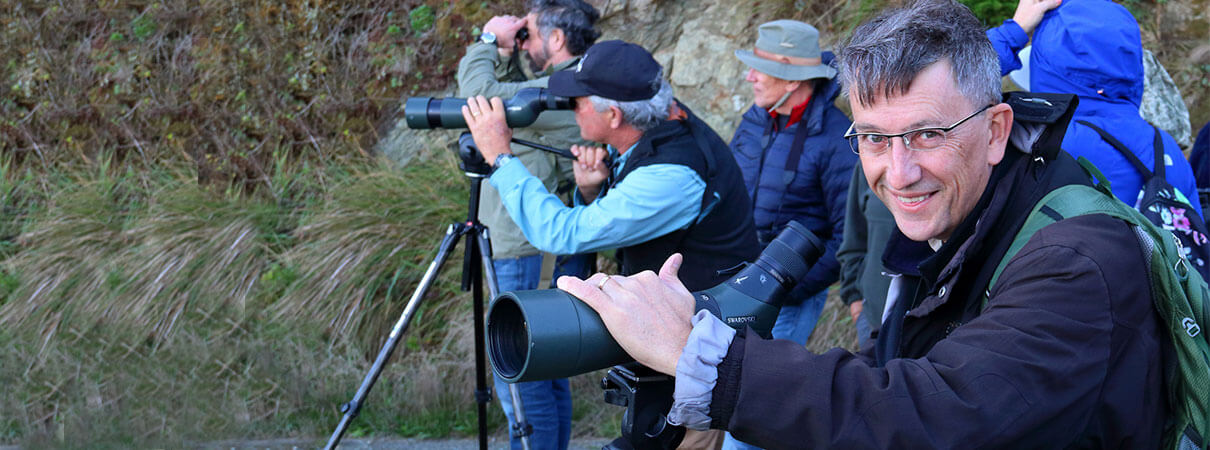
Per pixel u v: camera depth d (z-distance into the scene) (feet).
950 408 3.19
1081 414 3.32
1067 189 3.77
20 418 14.03
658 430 4.17
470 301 14.74
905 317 4.10
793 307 9.74
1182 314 3.51
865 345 5.13
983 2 14.65
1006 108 3.71
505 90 11.13
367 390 9.55
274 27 19.66
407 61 19.17
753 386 3.39
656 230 7.91
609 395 4.40
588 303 3.86
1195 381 3.54
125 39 20.22
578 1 11.42
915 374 3.31
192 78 19.58
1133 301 3.43
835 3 17.02
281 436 13.37
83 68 20.33
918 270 4.33
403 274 15.14
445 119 8.81
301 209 17.51
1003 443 3.19
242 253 15.98
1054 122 3.73
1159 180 5.24
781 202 10.39
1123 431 3.48
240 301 15.34
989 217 3.75
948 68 3.59
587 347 3.81
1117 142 6.54
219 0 19.93
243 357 14.67
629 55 8.02
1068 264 3.37
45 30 20.51
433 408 13.47
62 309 15.62
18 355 14.97
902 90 3.60
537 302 3.79
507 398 10.42
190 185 17.65
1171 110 9.38
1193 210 5.17
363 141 18.88
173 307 15.40
